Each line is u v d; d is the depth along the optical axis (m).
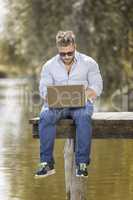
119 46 38.94
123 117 11.96
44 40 41.41
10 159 19.02
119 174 16.41
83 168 11.29
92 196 14.03
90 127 11.38
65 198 13.89
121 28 38.53
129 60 40.12
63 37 11.38
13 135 25.78
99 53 38.50
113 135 11.67
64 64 11.57
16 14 42.66
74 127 11.59
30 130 27.81
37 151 20.75
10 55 59.06
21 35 44.22
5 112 39.47
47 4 39.62
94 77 11.59
